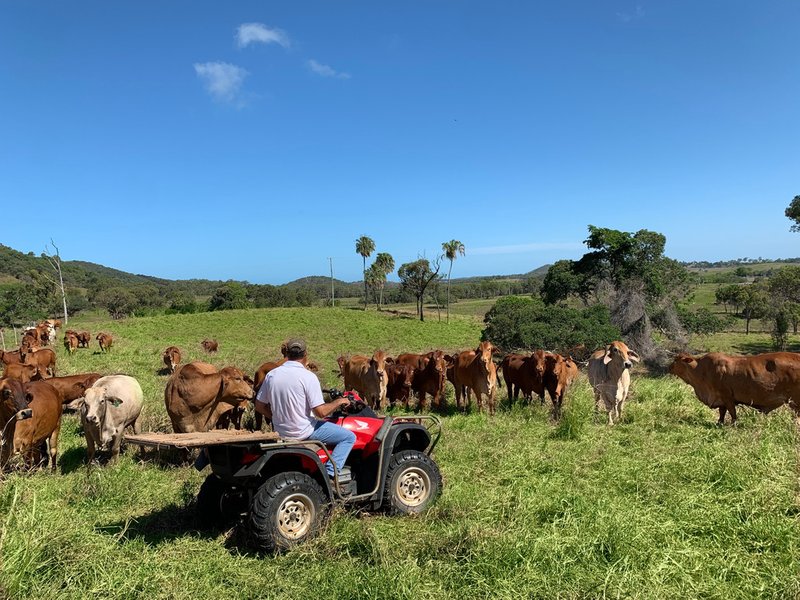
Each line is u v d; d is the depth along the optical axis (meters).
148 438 5.63
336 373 19.61
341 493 5.76
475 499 6.27
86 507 6.40
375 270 76.75
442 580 4.50
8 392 7.10
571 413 9.56
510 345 28.23
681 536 5.24
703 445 8.27
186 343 36.91
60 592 4.31
